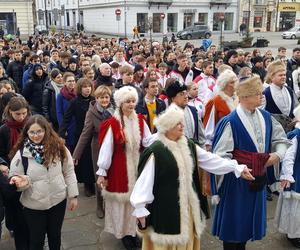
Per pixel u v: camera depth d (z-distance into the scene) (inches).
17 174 132.9
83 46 628.4
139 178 117.6
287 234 168.4
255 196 135.7
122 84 257.1
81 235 177.3
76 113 217.3
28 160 132.6
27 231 152.7
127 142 155.3
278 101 203.6
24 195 135.1
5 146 154.4
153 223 119.6
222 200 137.6
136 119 161.6
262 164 132.6
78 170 215.0
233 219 136.5
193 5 1879.9
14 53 418.0
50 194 134.3
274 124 139.9
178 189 117.3
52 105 262.7
